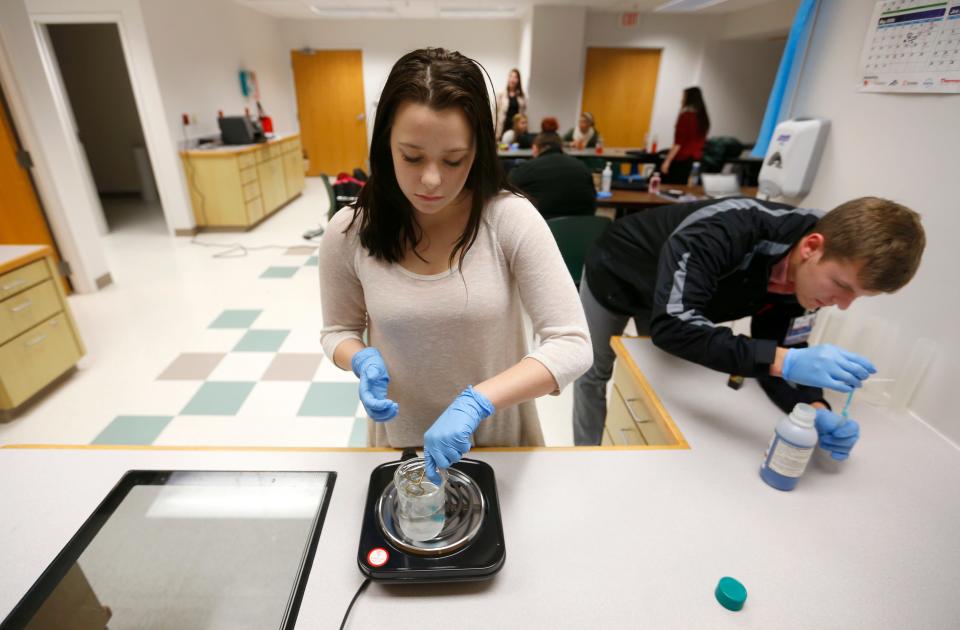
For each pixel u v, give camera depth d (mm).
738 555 748
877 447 1001
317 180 7949
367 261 865
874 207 802
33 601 668
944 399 1053
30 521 775
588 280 1663
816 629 651
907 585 713
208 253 4293
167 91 4402
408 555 693
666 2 5621
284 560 738
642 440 1215
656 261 1370
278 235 4895
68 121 4383
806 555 753
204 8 5105
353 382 2420
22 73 2803
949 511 846
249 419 2146
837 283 852
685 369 1249
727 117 7254
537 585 694
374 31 7355
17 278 2066
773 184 1553
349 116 7863
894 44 1169
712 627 649
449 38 7418
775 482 871
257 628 659
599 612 662
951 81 1035
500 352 923
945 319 1062
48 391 2303
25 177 2965
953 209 1044
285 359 2607
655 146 4488
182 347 2713
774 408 1100
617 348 1355
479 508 773
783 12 5488
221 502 815
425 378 923
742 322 1783
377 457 913
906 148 1156
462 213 840
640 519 803
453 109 642
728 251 1004
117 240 4656
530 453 938
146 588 700
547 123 3236
